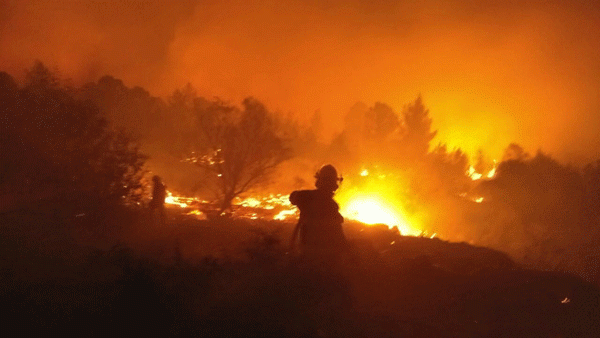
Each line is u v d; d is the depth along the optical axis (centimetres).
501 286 698
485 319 583
